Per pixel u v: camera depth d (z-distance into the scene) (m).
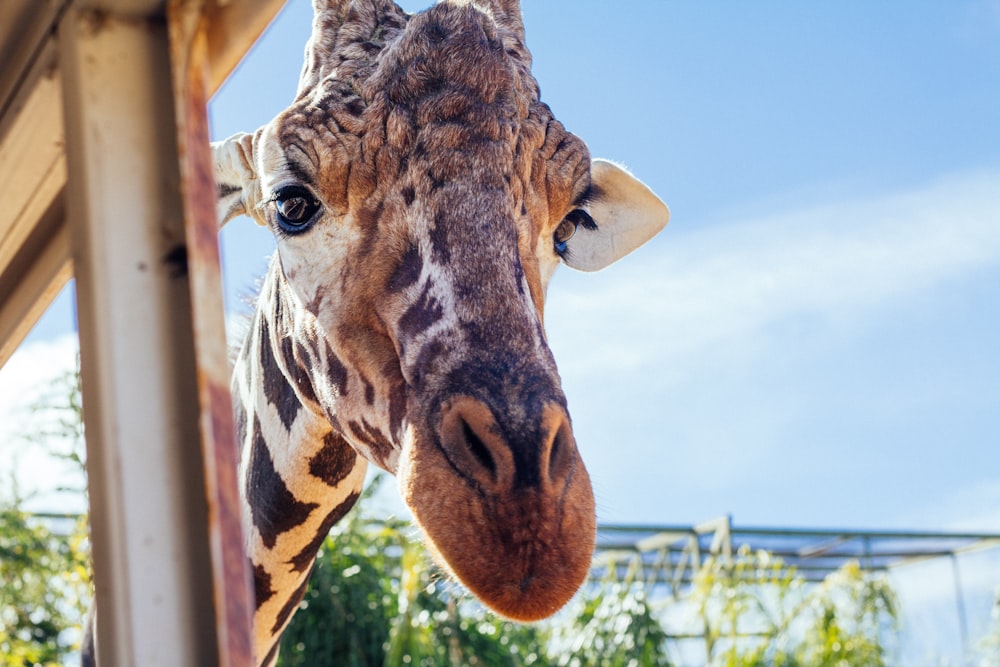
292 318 2.42
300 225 2.20
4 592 6.77
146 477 1.08
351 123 2.15
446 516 1.75
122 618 1.05
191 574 1.08
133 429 1.08
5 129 1.37
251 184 2.64
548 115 2.30
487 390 1.80
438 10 2.19
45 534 7.02
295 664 6.81
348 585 7.00
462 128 2.07
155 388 1.10
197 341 1.04
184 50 1.11
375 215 2.09
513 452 1.74
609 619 8.09
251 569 2.77
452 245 1.98
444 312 1.93
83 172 1.12
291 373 2.48
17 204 1.50
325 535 2.79
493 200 2.02
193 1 1.11
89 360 1.12
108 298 1.10
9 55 1.27
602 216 3.00
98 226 1.10
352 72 2.23
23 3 1.18
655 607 10.80
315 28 2.36
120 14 1.15
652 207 2.97
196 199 1.08
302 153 2.15
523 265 2.04
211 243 1.08
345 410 2.17
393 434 2.03
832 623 8.76
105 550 1.09
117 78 1.14
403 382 2.00
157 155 1.14
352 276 2.10
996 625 11.27
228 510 1.02
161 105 1.15
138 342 1.10
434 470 1.79
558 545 1.71
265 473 2.72
